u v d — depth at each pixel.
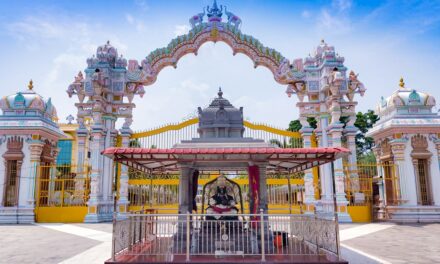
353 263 7.54
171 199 19.08
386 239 11.18
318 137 18.53
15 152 17.42
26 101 18.22
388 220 16.84
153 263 6.93
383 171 18.17
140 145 18.97
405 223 15.77
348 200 17.36
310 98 18.94
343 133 18.55
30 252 9.12
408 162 16.84
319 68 18.94
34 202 17.16
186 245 7.97
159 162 9.39
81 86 18.86
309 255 7.68
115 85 19.28
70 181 18.97
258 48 19.53
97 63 18.98
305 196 17.69
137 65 19.64
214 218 9.38
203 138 9.47
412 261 7.76
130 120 19.22
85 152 18.45
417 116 17.28
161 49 19.56
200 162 9.63
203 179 18.28
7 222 16.70
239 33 19.56
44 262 7.85
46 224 16.33
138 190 19.66
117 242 7.73
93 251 9.23
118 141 19.34
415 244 10.15
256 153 7.38
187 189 8.85
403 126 16.78
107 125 18.84
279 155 7.98
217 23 19.59
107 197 18.23
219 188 9.75
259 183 8.66
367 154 36.34
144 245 9.22
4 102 18.14
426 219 16.17
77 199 17.77
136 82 19.42
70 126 33.75
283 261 7.05
